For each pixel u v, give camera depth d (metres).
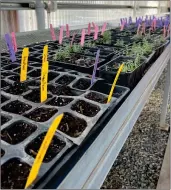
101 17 5.07
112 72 1.00
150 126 2.35
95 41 1.92
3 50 1.33
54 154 0.51
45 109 0.72
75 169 0.40
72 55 1.39
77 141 0.54
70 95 0.86
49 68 1.16
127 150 1.98
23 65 0.80
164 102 2.22
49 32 1.88
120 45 1.79
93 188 0.44
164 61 1.36
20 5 1.93
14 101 0.75
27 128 0.61
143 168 1.76
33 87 0.88
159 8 8.64
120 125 0.59
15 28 2.77
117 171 1.73
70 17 3.80
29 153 0.51
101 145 0.49
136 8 5.91
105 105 0.73
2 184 0.43
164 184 1.56
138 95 0.76
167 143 2.06
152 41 1.97
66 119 0.66
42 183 0.42
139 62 1.20
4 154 0.49
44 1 2.17
